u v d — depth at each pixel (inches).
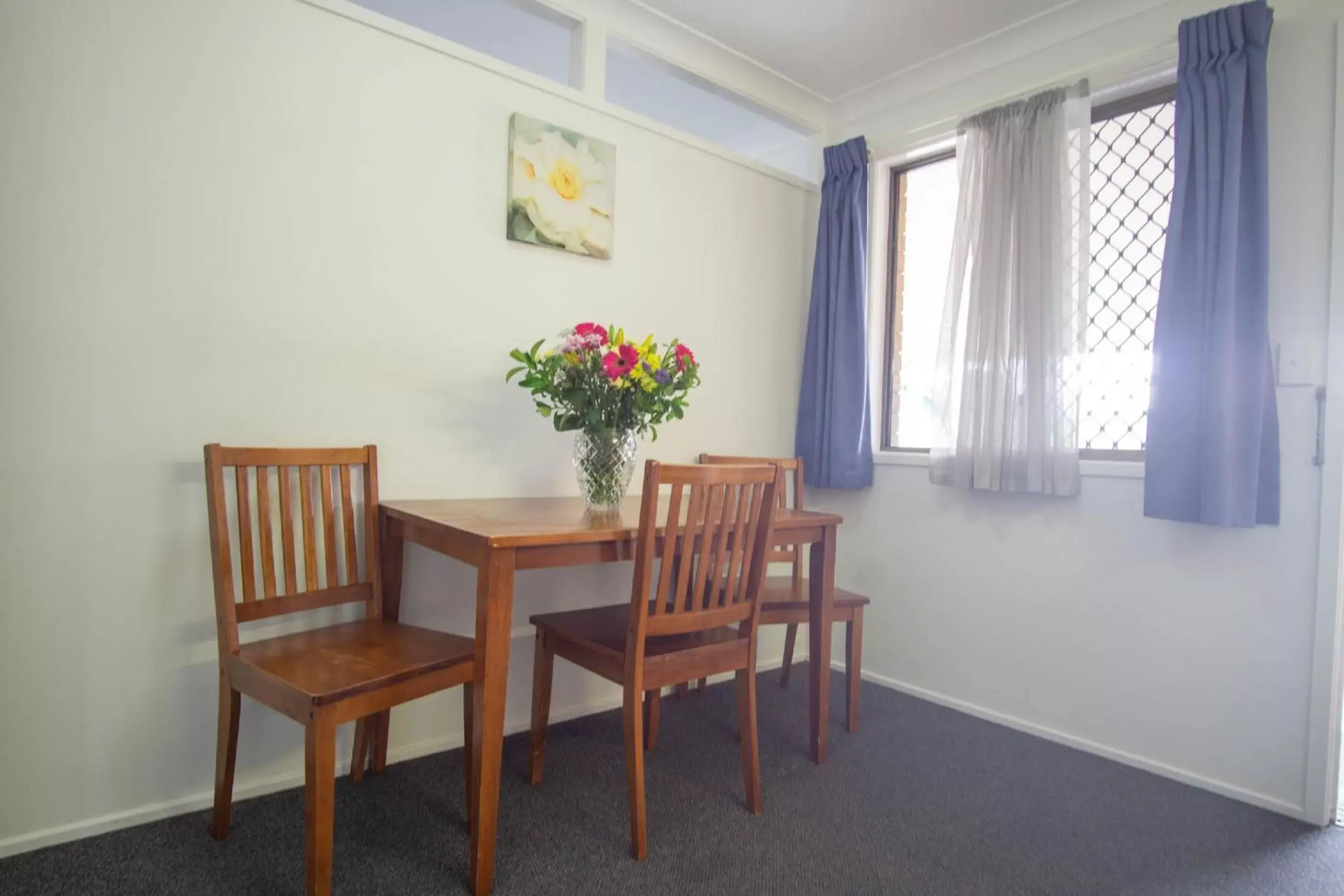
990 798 76.3
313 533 69.8
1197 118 78.1
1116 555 87.8
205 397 67.9
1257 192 74.7
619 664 65.7
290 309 72.4
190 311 66.9
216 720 69.3
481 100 84.7
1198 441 77.3
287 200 71.9
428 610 82.7
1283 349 75.3
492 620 57.8
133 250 64.0
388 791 73.2
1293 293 74.8
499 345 87.0
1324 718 72.2
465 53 83.0
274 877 57.7
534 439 90.3
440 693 83.2
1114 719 87.4
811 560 84.7
